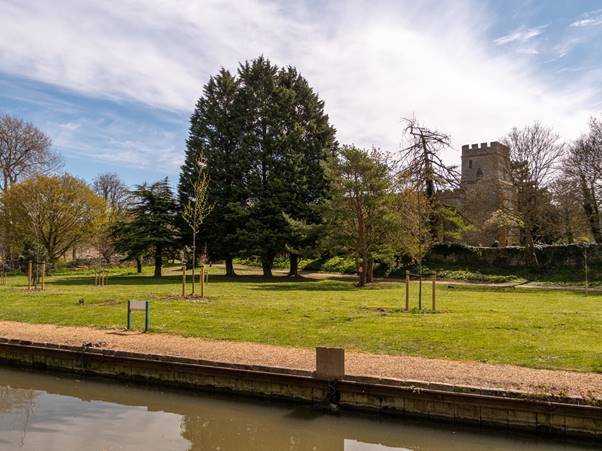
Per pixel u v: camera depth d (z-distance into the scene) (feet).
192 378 36.65
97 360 40.63
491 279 132.26
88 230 169.78
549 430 27.63
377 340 43.16
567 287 115.34
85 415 32.17
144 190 144.56
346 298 77.87
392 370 33.96
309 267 179.63
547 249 138.21
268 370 34.50
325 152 138.10
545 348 38.88
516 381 30.91
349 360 36.96
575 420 27.20
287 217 129.49
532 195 138.82
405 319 53.11
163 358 38.09
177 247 150.30
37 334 48.26
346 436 28.60
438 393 29.78
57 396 36.24
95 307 63.98
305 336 45.34
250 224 139.13
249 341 44.19
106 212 181.47
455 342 41.65
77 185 166.40
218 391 35.68
